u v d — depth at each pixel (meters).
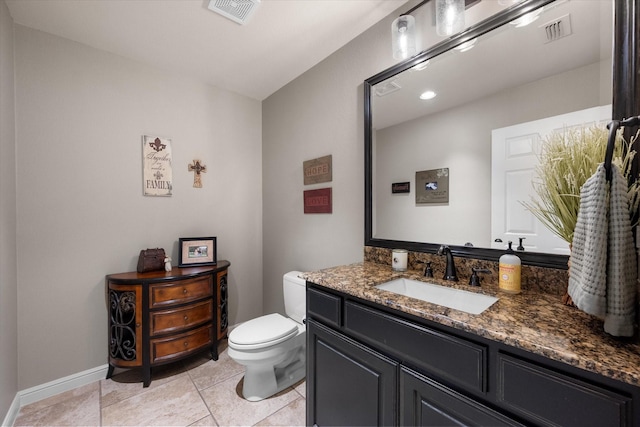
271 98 2.74
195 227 2.46
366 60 1.81
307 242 2.31
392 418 1.02
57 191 1.84
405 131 1.58
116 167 2.07
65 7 1.59
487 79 1.27
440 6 1.20
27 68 1.74
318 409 1.36
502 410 0.76
